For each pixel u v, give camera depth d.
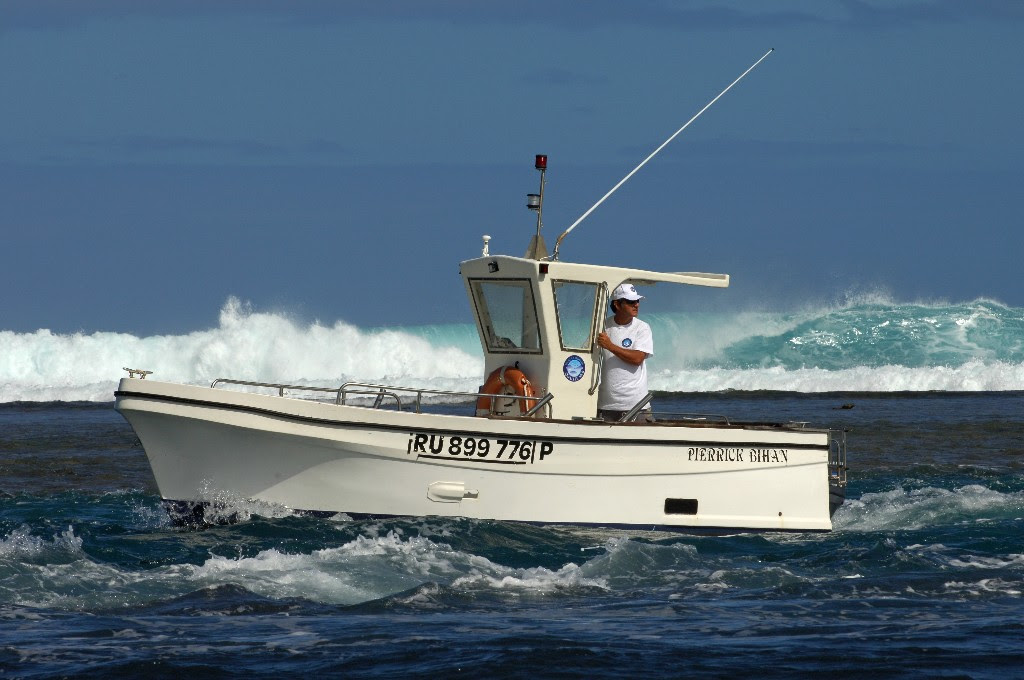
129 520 49.62
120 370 147.88
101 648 31.81
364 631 33.50
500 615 35.47
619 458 45.97
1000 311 170.25
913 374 135.88
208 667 30.20
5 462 70.12
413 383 139.75
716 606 36.62
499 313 48.19
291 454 43.94
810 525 48.22
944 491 58.62
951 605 36.62
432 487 44.81
